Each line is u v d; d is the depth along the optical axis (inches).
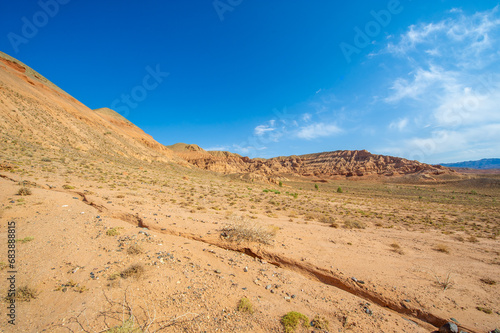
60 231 338.0
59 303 190.5
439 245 464.4
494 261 388.5
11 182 584.4
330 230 557.9
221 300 221.1
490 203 2097.7
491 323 211.2
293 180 6161.4
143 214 464.4
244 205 903.7
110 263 264.1
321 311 221.3
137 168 1656.0
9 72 2069.4
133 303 200.4
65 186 634.8
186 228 414.6
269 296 239.0
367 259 357.4
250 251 353.7
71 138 1695.4
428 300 247.1
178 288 232.4
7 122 1311.5
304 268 316.8
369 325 203.9
